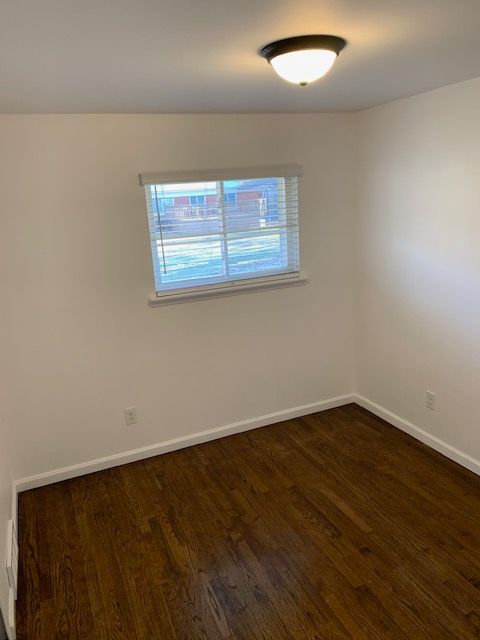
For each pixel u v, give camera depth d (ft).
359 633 6.01
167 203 9.43
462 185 8.30
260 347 10.97
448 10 4.21
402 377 10.59
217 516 8.36
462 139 8.11
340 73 6.50
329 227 10.98
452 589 6.58
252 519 8.23
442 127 8.45
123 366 9.76
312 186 10.58
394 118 9.46
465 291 8.64
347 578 6.87
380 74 6.76
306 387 11.76
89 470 9.90
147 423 10.25
